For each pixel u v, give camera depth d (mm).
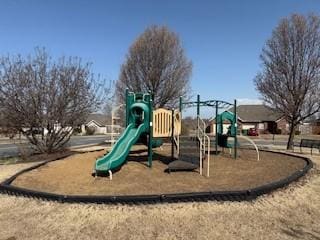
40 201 8781
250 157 17078
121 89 31375
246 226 7422
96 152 18469
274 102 28516
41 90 17453
